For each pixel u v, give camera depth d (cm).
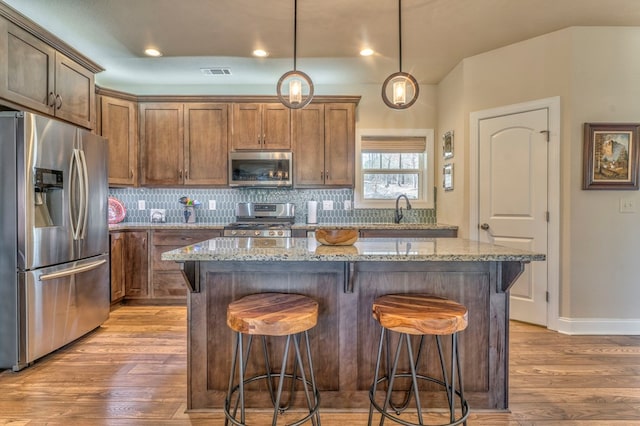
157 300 365
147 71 379
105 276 297
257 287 179
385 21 275
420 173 432
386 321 143
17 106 223
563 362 235
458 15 266
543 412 180
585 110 285
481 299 180
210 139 391
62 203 245
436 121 420
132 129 383
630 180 284
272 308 151
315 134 393
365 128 420
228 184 389
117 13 264
